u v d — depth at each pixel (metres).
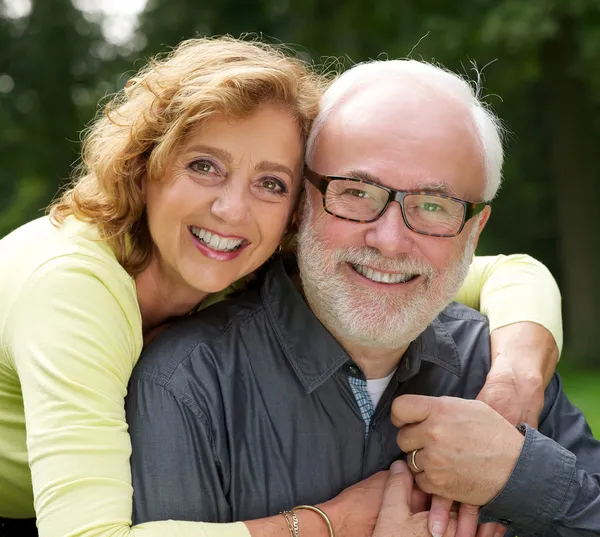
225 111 2.01
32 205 12.59
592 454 2.33
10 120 11.98
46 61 12.16
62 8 12.25
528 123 13.19
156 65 2.22
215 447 2.09
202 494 2.03
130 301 2.09
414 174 2.06
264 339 2.23
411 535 2.04
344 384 2.21
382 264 2.07
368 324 2.11
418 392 2.34
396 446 2.27
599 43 10.04
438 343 2.38
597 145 11.95
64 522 1.77
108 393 1.93
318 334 2.21
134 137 2.11
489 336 2.47
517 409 2.20
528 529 2.10
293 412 2.19
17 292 2.03
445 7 10.55
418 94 2.12
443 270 2.14
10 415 2.19
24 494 2.26
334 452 2.20
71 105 12.38
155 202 2.12
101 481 1.82
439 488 2.05
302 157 2.19
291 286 2.27
